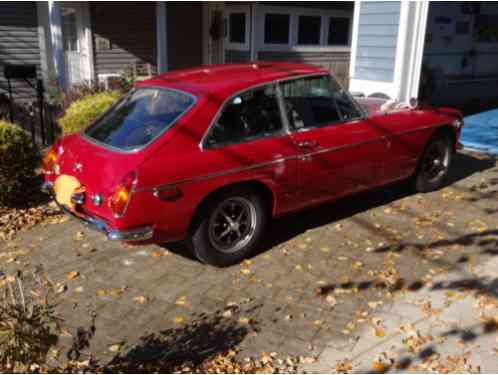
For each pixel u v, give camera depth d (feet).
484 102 45.44
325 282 15.38
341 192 18.60
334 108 18.28
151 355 12.26
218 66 18.89
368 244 17.72
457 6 47.91
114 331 13.19
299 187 17.13
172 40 48.06
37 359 9.61
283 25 48.26
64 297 14.65
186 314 13.88
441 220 19.58
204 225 15.48
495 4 51.55
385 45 31.53
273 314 13.84
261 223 16.75
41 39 38.14
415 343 12.59
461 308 13.93
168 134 14.73
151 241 14.57
